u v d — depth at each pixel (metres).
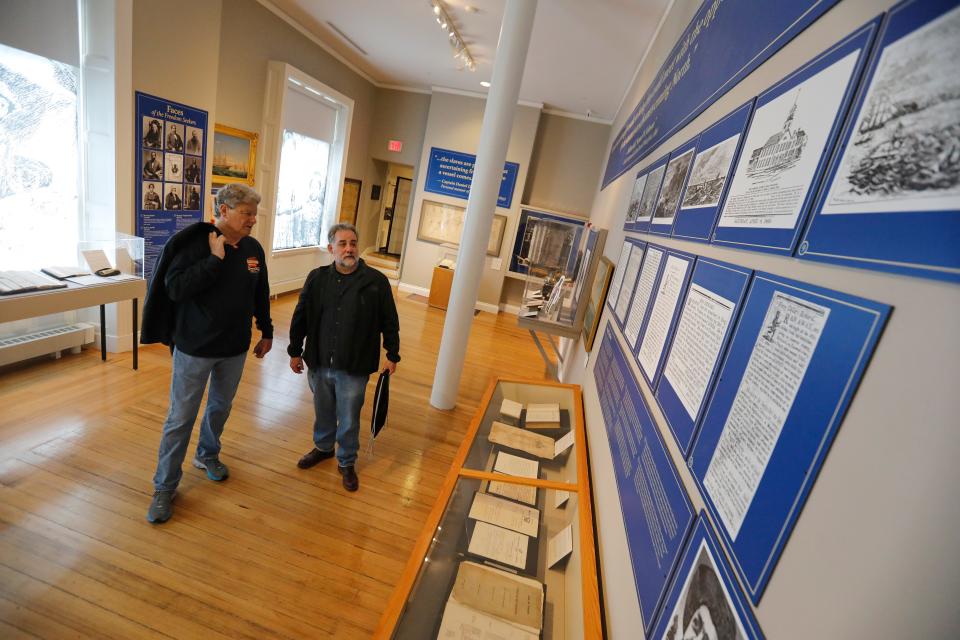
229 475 2.53
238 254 2.08
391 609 1.09
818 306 0.60
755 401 0.71
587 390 2.57
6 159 3.13
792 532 0.56
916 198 0.47
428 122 7.72
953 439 0.38
